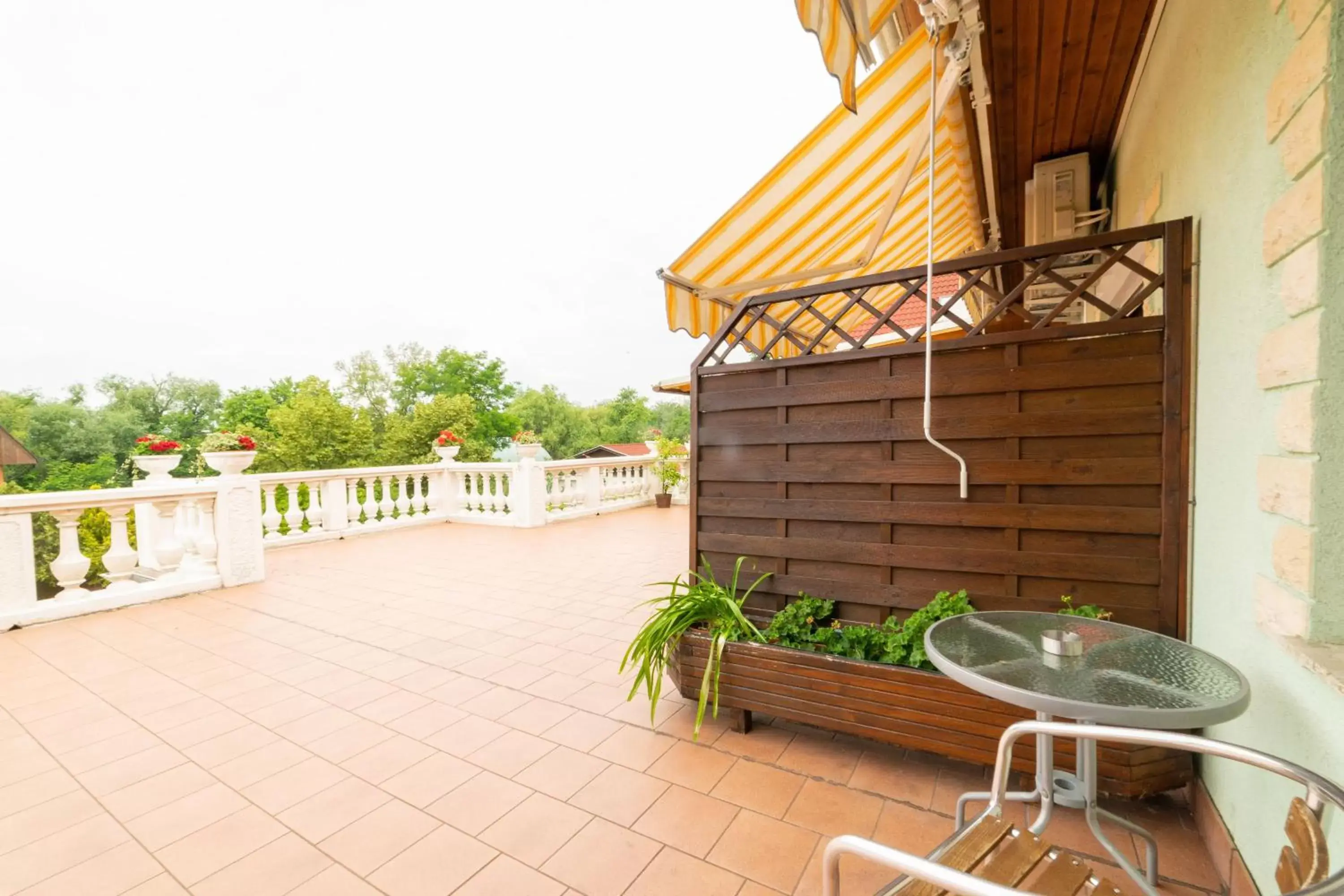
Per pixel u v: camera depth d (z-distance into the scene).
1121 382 2.58
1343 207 1.46
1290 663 1.66
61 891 2.13
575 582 6.70
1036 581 2.80
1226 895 2.00
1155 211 3.23
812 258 4.75
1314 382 1.53
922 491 3.07
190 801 2.67
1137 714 1.46
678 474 14.05
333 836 2.42
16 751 3.12
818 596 3.38
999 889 0.95
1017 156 4.72
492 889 2.12
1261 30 1.82
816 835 2.38
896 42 3.14
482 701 3.67
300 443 37.22
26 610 5.21
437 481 11.72
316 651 4.55
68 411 50.88
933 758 2.93
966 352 2.94
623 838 2.38
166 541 6.47
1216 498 2.22
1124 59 3.36
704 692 3.05
